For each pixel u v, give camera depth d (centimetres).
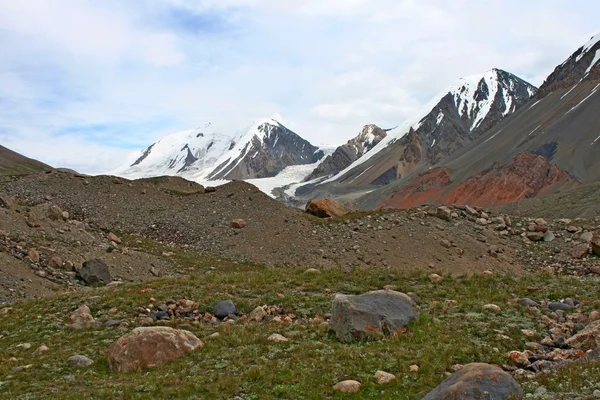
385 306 1973
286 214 5922
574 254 4788
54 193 6366
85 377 1639
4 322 2366
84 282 3591
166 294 2558
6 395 1475
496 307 2170
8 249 3616
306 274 2908
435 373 1514
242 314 2345
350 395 1377
